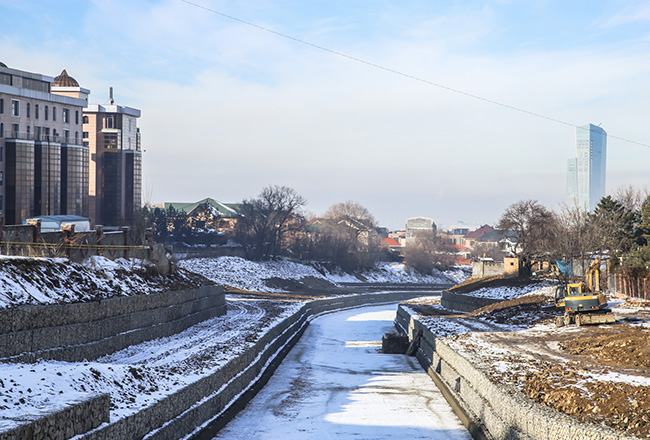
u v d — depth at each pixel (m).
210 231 158.00
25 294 34.44
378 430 31.53
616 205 88.31
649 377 27.77
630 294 60.00
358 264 178.62
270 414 34.66
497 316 61.31
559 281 72.31
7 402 18.34
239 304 90.06
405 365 53.03
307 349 63.59
